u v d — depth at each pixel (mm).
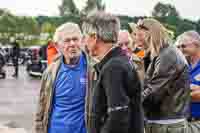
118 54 3619
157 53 4570
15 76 23766
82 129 4422
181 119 4516
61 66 4512
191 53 5531
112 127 3486
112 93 3496
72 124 4402
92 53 3777
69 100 4434
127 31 6430
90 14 3811
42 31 56969
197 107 5367
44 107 4574
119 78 3512
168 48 4551
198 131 5180
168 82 4430
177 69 4457
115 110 3480
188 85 4590
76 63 4484
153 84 4457
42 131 4594
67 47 4414
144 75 4680
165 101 4477
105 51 3711
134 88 3613
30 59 23453
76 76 4441
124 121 3490
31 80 21688
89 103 4148
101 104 3625
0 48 28797
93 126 3662
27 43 57531
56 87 4488
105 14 3750
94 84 3822
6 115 11359
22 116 11234
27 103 13547
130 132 3572
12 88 17859
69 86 4430
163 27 4676
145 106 4496
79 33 4469
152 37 4582
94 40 3732
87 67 4375
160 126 4496
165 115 4488
